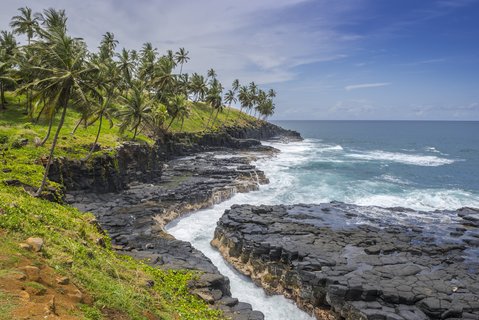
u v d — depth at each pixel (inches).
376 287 787.4
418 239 1115.9
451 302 738.2
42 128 1967.3
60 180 1486.2
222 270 1067.9
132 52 3693.4
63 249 503.2
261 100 6141.7
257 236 1104.2
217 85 4434.1
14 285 331.3
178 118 3459.6
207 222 1459.2
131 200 1574.8
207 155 3243.1
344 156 3567.9
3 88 2279.8
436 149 4581.7
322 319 816.9
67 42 1109.1
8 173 1126.4
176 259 970.1
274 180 2214.6
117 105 3024.1
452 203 1711.4
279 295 928.9
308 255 952.3
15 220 504.4
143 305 456.1
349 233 1128.2
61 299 347.9
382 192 1924.2
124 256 856.3
